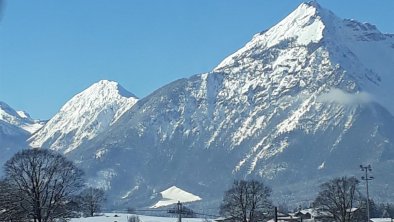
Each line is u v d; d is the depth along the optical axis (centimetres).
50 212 16362
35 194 16138
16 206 16012
